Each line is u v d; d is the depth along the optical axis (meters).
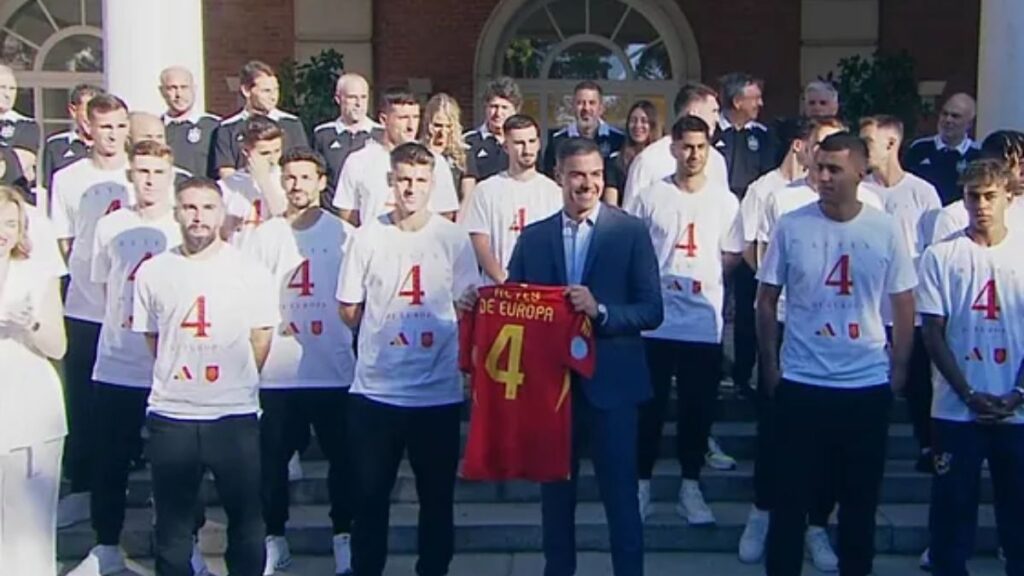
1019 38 7.53
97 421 5.75
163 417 5.09
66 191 6.18
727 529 6.28
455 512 6.59
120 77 7.35
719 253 6.14
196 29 7.62
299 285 5.71
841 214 4.99
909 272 5.00
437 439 5.31
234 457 5.14
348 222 6.38
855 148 4.92
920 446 6.75
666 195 6.13
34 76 14.12
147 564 6.17
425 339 5.26
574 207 5.15
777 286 5.12
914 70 12.84
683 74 13.66
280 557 5.99
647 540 6.29
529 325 5.01
